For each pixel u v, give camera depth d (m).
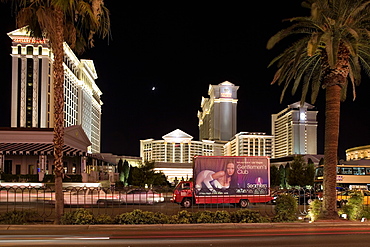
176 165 122.88
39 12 14.12
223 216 14.35
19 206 23.98
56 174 14.40
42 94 118.50
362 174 35.28
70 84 152.38
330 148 16.89
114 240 10.98
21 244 10.27
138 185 52.97
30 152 52.53
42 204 25.20
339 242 10.85
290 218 15.05
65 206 23.56
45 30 14.76
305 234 12.34
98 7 14.54
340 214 16.89
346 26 15.84
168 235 11.95
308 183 52.66
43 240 10.92
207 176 25.19
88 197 26.81
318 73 20.66
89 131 187.38
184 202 25.50
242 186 25.31
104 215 14.37
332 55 15.55
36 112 117.38
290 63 18.84
